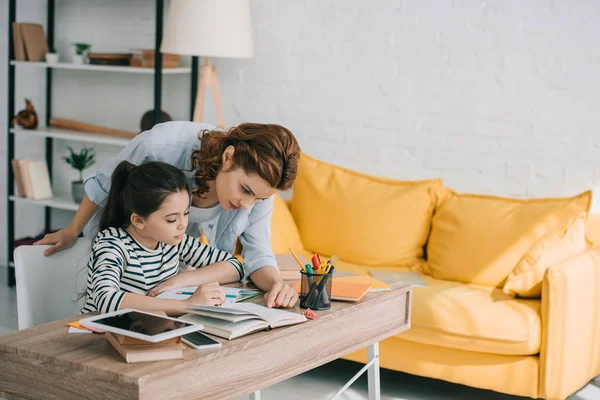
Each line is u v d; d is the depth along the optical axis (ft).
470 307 10.39
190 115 15.17
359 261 12.70
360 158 14.07
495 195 13.02
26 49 15.40
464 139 13.23
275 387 11.05
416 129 13.56
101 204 7.54
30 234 17.34
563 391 10.11
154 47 15.51
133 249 6.66
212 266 7.30
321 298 6.62
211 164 6.62
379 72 13.74
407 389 11.21
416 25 13.35
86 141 16.34
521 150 12.82
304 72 14.35
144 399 4.87
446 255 12.00
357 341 6.95
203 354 5.31
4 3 16.78
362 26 13.78
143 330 5.12
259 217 7.63
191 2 12.92
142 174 6.34
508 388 10.19
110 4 15.81
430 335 10.30
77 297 7.34
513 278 10.95
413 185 12.95
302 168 13.55
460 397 10.96
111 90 16.19
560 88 12.42
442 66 13.24
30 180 15.67
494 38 12.81
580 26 12.19
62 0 16.30
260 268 7.35
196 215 7.43
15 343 5.43
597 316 10.68
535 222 11.60
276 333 5.93
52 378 5.23
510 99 12.80
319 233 13.03
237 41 13.09
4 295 15.44
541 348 10.05
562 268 10.07
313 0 14.11
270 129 6.47
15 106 17.10
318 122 14.35
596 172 12.29
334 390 11.04
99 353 5.26
